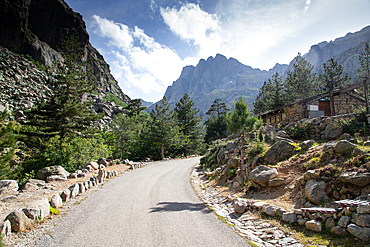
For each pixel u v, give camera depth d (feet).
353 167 20.72
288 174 27.53
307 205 20.84
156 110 116.37
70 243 17.06
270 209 22.00
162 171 58.85
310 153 28.71
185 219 23.18
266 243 17.31
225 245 17.06
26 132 59.72
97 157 64.80
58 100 62.85
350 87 46.47
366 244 14.14
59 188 33.24
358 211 15.75
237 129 36.24
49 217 22.49
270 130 46.52
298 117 59.11
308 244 16.11
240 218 23.24
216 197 33.19
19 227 18.61
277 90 127.24
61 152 53.42
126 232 19.44
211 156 61.16
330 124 34.81
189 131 153.58
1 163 31.22
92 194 32.63
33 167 49.55
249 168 36.81
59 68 68.49
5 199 25.94
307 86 112.47
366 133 30.58
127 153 104.47
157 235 18.92
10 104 93.81
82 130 68.95
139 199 30.68
